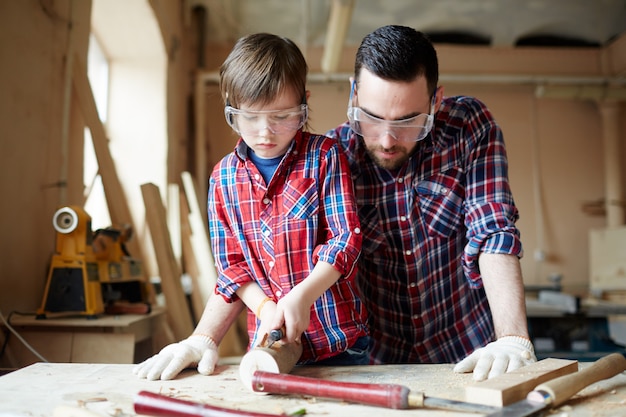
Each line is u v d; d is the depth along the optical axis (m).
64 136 2.79
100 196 4.23
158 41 4.78
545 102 7.36
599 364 1.03
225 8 6.50
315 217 1.28
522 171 7.25
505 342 1.19
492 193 1.43
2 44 2.26
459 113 1.51
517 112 7.31
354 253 1.21
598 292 4.80
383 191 1.54
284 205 1.29
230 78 1.22
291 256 1.27
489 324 1.60
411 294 1.58
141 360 2.55
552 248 7.18
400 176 1.51
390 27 1.33
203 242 4.72
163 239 3.00
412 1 6.50
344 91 7.04
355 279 1.58
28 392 1.03
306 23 6.62
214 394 1.04
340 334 1.27
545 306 3.83
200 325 1.32
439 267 1.56
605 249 5.62
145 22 4.57
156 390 1.06
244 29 6.78
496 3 6.59
